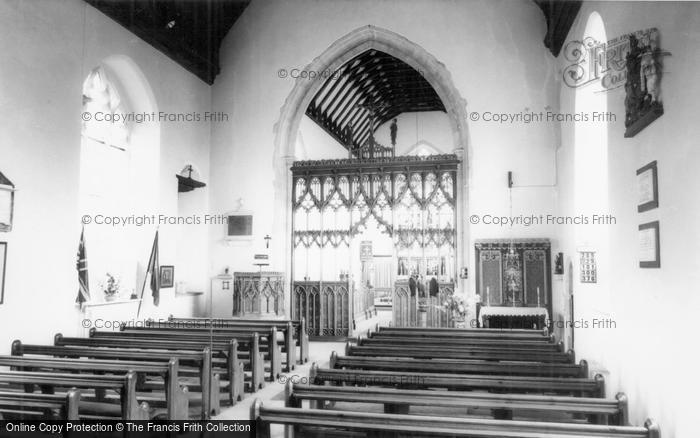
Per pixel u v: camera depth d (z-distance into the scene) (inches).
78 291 386.6
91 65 403.9
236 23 576.1
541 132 502.9
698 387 181.9
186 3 494.6
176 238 550.0
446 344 321.1
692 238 186.1
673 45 200.1
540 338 340.8
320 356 450.6
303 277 605.3
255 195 557.0
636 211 247.3
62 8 374.0
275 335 354.9
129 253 478.0
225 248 557.9
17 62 334.3
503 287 489.4
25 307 331.6
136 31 453.4
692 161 185.2
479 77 520.1
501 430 152.4
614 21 286.4
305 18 561.6
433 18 533.6
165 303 486.9
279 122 558.3
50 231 354.6
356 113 836.0
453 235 517.7
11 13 330.6
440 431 154.6
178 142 515.2
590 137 394.9
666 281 210.8
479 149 514.3
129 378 207.0
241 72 571.2
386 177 537.6
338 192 545.0
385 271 905.5
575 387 211.8
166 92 499.2
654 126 223.0
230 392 291.9
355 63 665.0
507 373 246.8
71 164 377.7
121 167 475.8
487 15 523.2
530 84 509.0
